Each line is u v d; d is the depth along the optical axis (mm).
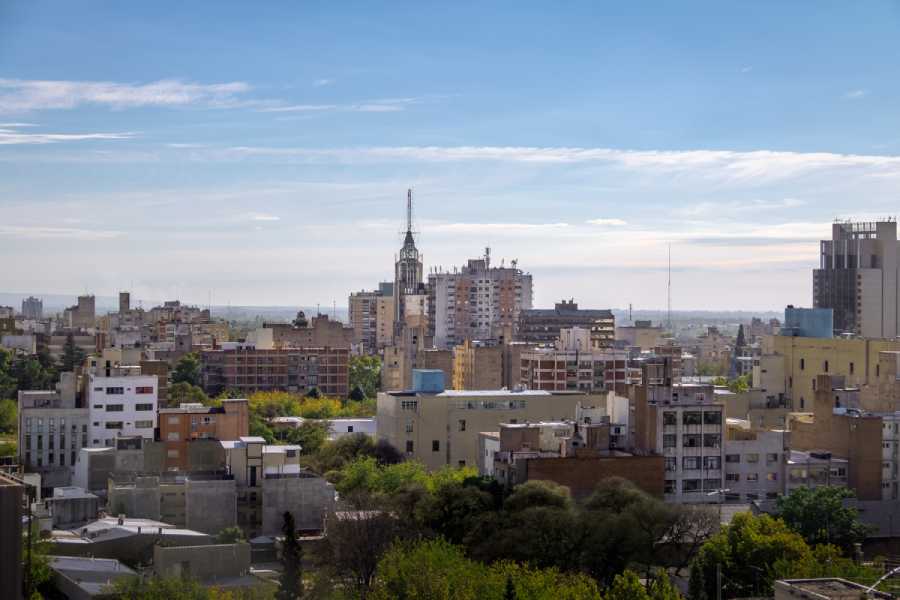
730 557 196875
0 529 94062
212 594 186250
